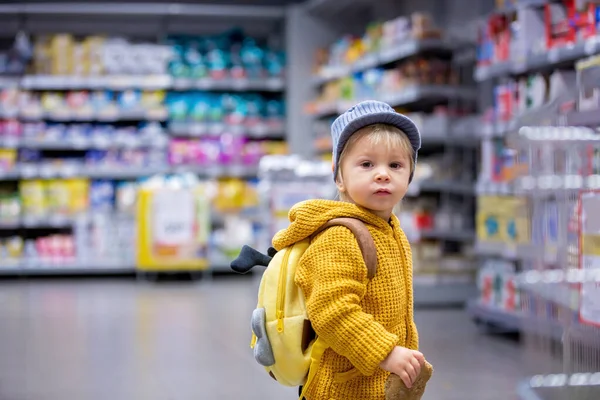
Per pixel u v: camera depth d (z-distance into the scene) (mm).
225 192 9109
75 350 4594
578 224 2422
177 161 9117
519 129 2744
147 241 8266
